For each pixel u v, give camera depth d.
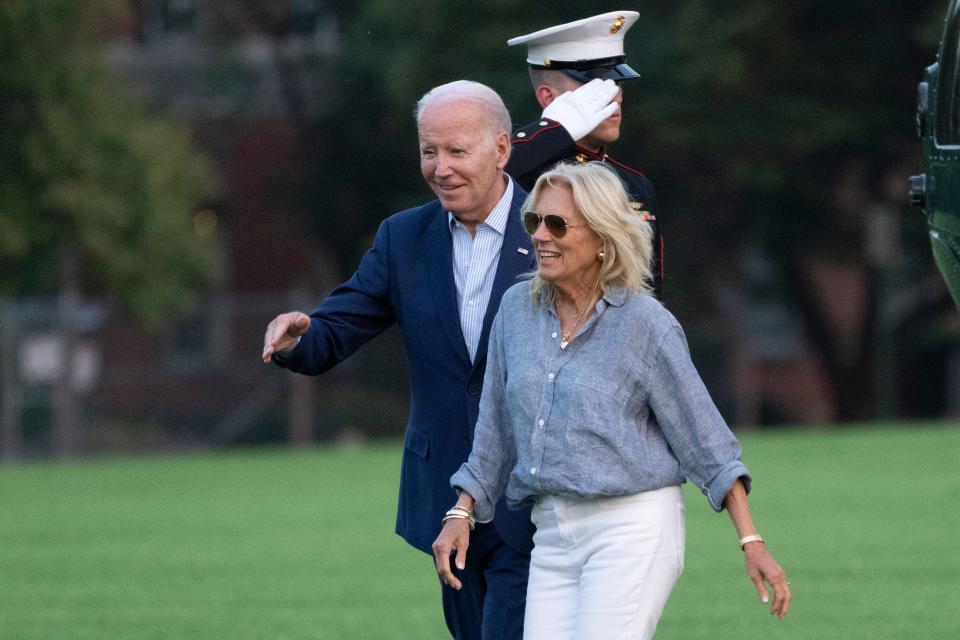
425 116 19.08
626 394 16.75
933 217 21.75
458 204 19.06
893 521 41.53
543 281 17.31
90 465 65.75
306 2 114.12
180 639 28.97
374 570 37.03
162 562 38.69
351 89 103.81
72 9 84.69
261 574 36.69
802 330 128.62
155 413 87.56
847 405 108.06
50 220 85.69
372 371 90.31
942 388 117.81
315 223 109.38
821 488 48.50
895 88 93.81
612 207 16.75
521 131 20.83
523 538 18.70
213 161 128.62
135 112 90.19
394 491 52.75
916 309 108.25
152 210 87.44
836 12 93.50
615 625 16.47
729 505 16.69
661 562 16.70
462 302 19.31
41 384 84.44
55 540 42.81
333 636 29.20
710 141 87.25
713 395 83.38
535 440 16.88
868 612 29.89
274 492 53.31
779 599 16.28
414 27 92.31
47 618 31.25
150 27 127.19
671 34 85.94
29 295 98.62
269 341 18.14
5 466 68.62
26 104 84.44
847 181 100.50
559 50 22.03
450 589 19.94
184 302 89.81
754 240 99.12
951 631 28.02
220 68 125.25
